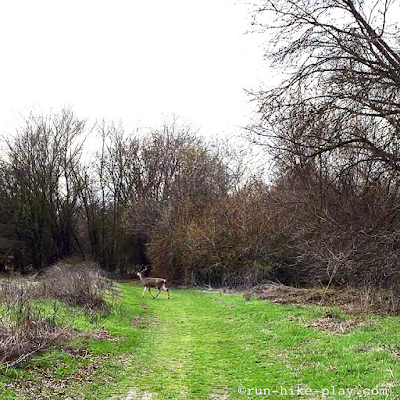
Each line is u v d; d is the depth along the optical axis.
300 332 11.09
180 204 32.97
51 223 42.00
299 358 9.04
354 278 16.20
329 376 7.62
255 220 25.47
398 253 13.09
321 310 13.60
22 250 40.50
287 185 17.98
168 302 20.62
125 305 17.30
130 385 7.69
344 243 14.89
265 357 9.56
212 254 27.34
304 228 17.41
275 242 23.83
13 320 8.80
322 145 13.16
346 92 11.97
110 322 12.70
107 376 8.05
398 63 12.01
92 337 10.19
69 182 43.38
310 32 12.47
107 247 43.81
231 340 11.55
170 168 40.06
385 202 13.29
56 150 42.09
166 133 41.88
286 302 16.09
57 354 8.44
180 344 11.09
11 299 10.09
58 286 14.40
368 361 7.89
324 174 14.85
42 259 41.91
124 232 41.38
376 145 12.48
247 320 13.88
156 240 32.56
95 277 20.05
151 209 37.09
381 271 13.86
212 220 28.52
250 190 28.39
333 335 10.34
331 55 12.39
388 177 12.87
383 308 12.73
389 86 11.64
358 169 13.55
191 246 28.30
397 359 7.73
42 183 41.31
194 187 34.44
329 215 15.02
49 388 6.95
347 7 12.38
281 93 12.73
